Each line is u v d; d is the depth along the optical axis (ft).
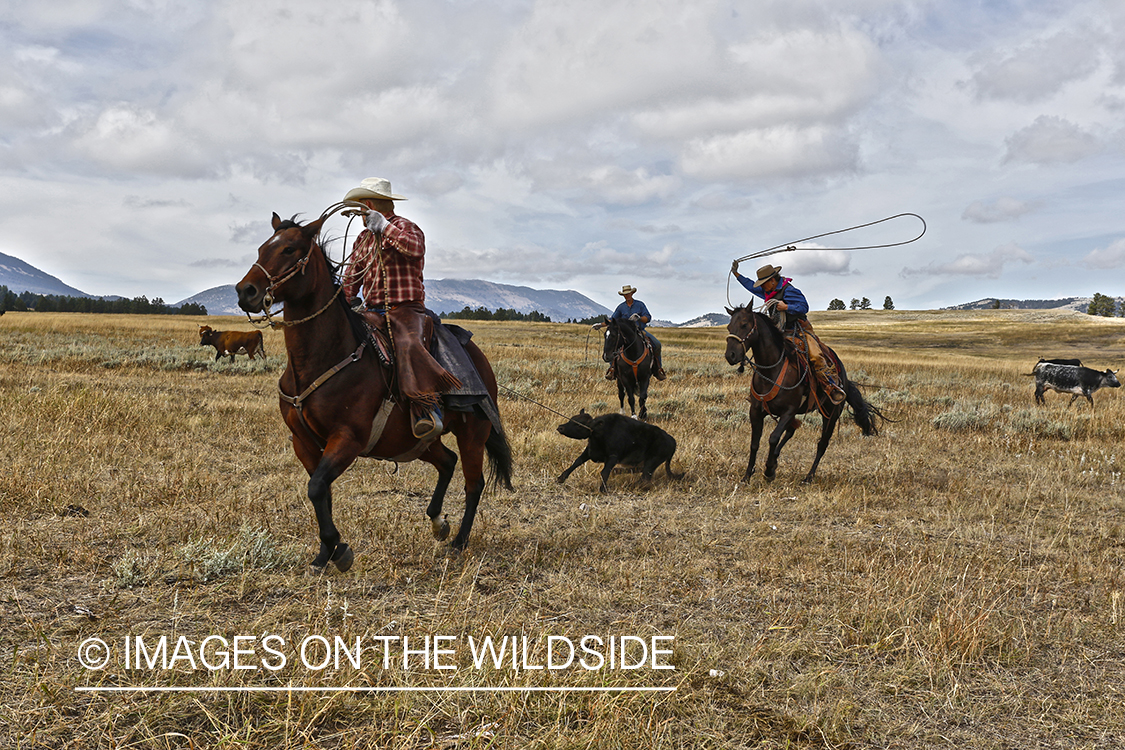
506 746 10.10
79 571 15.47
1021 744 11.05
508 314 514.68
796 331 29.50
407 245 16.89
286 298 15.03
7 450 24.57
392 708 10.78
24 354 70.18
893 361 131.75
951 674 12.87
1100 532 23.36
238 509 20.52
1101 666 13.73
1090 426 47.39
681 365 97.30
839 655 13.66
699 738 10.60
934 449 38.55
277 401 44.55
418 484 25.76
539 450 32.42
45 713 10.01
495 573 17.34
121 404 35.29
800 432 42.68
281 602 14.64
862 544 21.22
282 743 9.82
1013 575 18.62
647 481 28.22
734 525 22.70
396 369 16.31
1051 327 334.44
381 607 14.71
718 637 14.32
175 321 216.13
